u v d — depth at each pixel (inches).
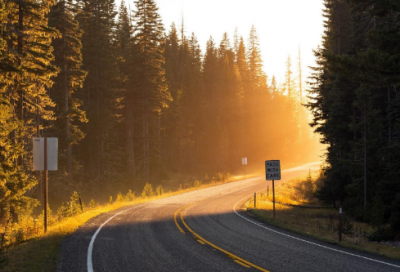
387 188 862.5
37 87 973.2
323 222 829.2
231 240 468.1
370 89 1052.5
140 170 1910.7
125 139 2037.4
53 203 1269.7
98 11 1626.5
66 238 458.9
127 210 823.1
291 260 359.3
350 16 1160.2
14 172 745.6
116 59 1712.6
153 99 1771.7
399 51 571.2
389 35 576.4
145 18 1734.7
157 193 1392.7
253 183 1828.2
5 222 729.0
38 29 892.6
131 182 1722.4
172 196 1268.5
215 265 331.0
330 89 1259.2
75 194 878.4
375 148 957.8
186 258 357.4
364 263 357.4
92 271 303.6
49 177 1323.8
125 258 353.1
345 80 1102.4
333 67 592.4
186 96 2758.4
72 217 691.4
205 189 1566.2
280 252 399.5
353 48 1087.6
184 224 605.6
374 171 970.7
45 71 875.4
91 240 445.7
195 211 821.2
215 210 858.1
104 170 1654.8
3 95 804.0
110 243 429.1
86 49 1644.9
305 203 1427.2
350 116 1040.2
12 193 728.3
